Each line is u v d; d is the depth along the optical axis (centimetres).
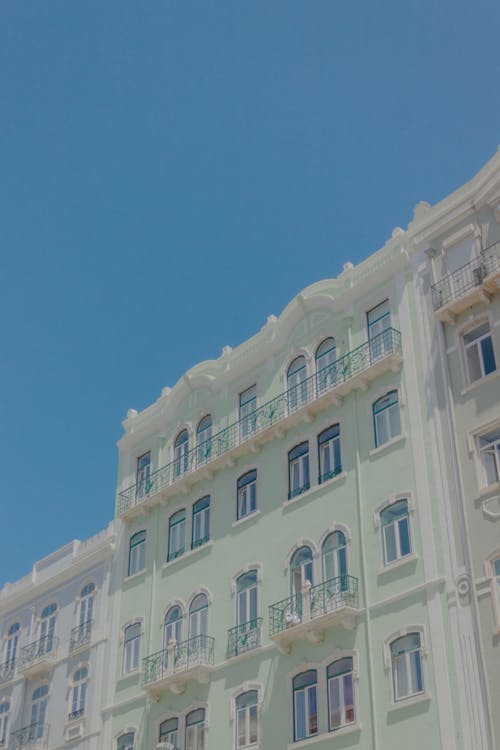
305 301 3522
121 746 3456
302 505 3192
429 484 2844
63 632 4075
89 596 4025
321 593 2962
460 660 2544
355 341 3288
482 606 2562
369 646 2764
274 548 3219
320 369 3391
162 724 3328
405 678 2659
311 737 2794
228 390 3741
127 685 3569
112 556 3984
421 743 2523
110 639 3769
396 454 2977
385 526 2917
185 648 3341
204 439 3775
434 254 3150
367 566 2891
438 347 3002
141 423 4156
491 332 2878
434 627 2641
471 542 2664
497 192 3017
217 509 3534
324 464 3212
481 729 2425
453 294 3012
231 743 3030
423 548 2772
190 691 3266
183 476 3688
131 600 3753
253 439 3447
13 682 4197
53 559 4375
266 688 3005
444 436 2870
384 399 3109
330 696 2812
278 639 2966
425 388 2988
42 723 3906
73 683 3862
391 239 3325
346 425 3172
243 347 3775
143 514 3897
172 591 3566
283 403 3438
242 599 3256
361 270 3400
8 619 4484
